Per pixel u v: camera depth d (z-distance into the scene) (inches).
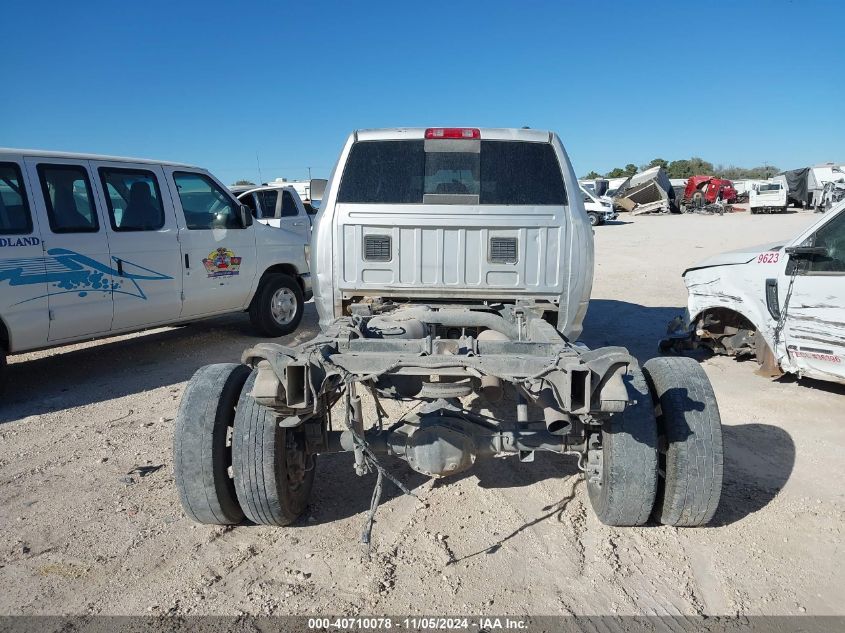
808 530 133.3
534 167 181.6
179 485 124.4
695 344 271.3
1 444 184.7
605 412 105.9
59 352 297.1
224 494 126.4
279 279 325.1
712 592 112.7
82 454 176.9
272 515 126.5
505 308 179.2
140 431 194.5
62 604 110.7
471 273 179.0
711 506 120.5
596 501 130.5
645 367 134.0
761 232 974.4
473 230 177.8
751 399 216.5
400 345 118.2
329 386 111.0
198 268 279.4
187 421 124.4
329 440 128.2
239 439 121.4
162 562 123.4
